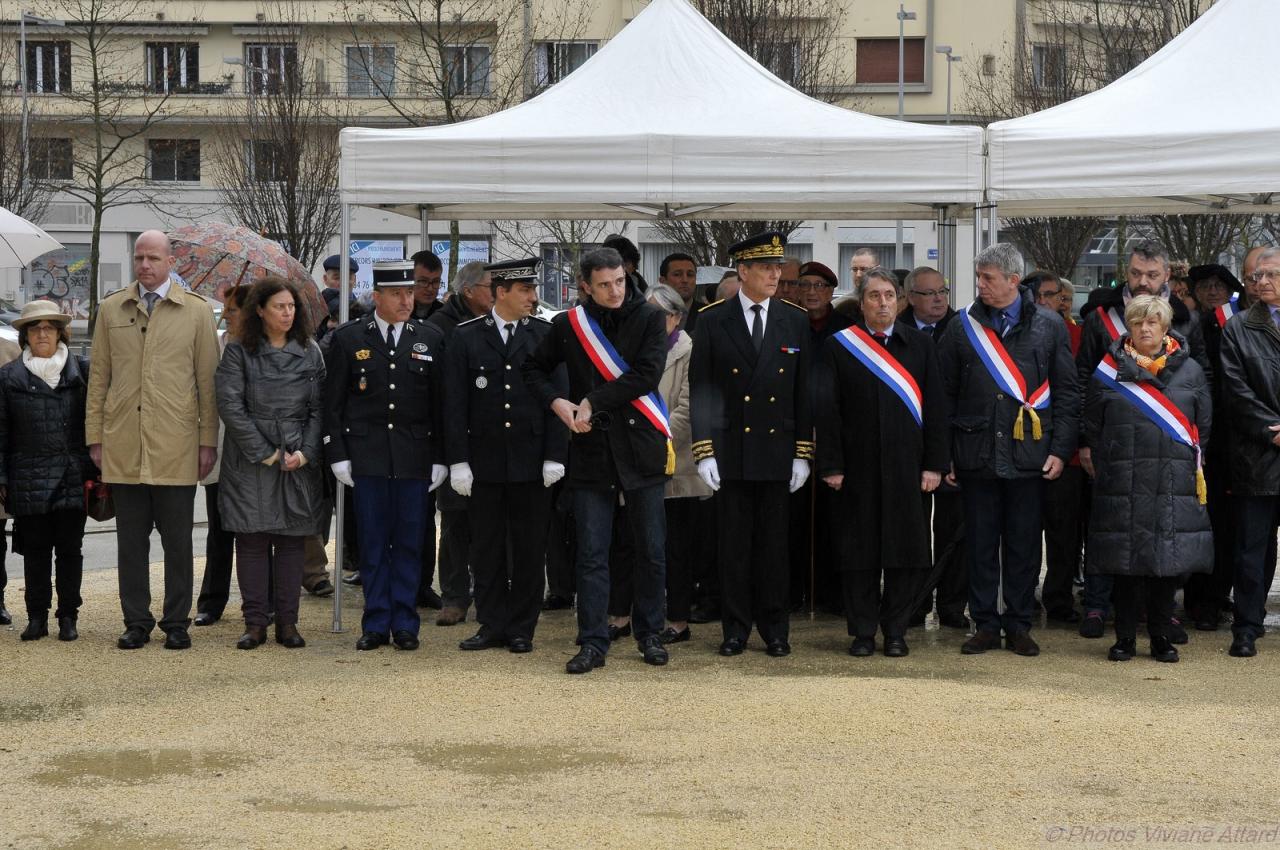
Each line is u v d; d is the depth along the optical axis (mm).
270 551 9086
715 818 5309
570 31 31391
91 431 8328
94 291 33125
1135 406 8008
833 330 9195
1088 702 7062
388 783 5742
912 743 6297
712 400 8016
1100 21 24625
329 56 35344
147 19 39312
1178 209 10688
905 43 35781
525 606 8289
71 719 6730
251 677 7586
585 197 8805
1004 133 8695
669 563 8609
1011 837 5133
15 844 5039
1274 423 8023
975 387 8188
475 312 9508
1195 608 9266
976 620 8398
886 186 8750
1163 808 5465
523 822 5262
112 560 12344
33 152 34156
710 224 22844
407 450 8242
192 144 40281
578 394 7777
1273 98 8805
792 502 9492
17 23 38375
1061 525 9289
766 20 25406
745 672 7746
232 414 8141
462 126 9180
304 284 9375
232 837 5109
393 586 8406
